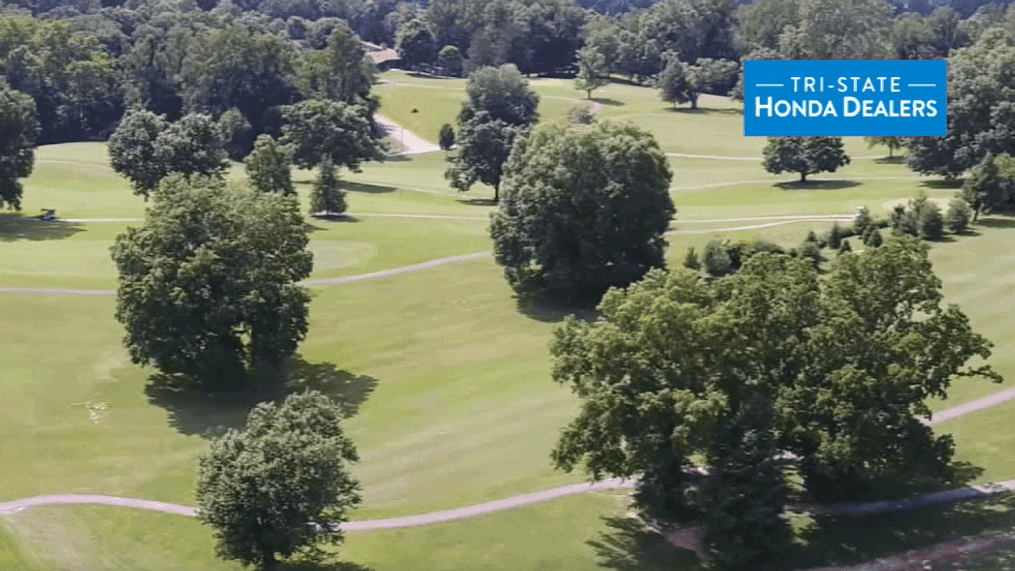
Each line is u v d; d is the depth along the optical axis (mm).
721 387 56031
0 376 83562
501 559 55469
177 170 145750
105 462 71125
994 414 68125
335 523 56250
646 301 57500
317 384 86188
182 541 59406
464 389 82875
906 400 56500
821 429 56250
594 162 100750
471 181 164250
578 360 59312
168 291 81125
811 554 54094
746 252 103500
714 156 192875
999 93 137625
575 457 56875
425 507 62156
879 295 58906
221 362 82562
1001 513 56531
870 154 181500
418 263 117688
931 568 51906
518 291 107625
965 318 58062
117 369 87750
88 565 56531
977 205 116938
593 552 55938
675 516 59094
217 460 53688
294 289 86438
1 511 63000
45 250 120438
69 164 184750
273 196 90375
